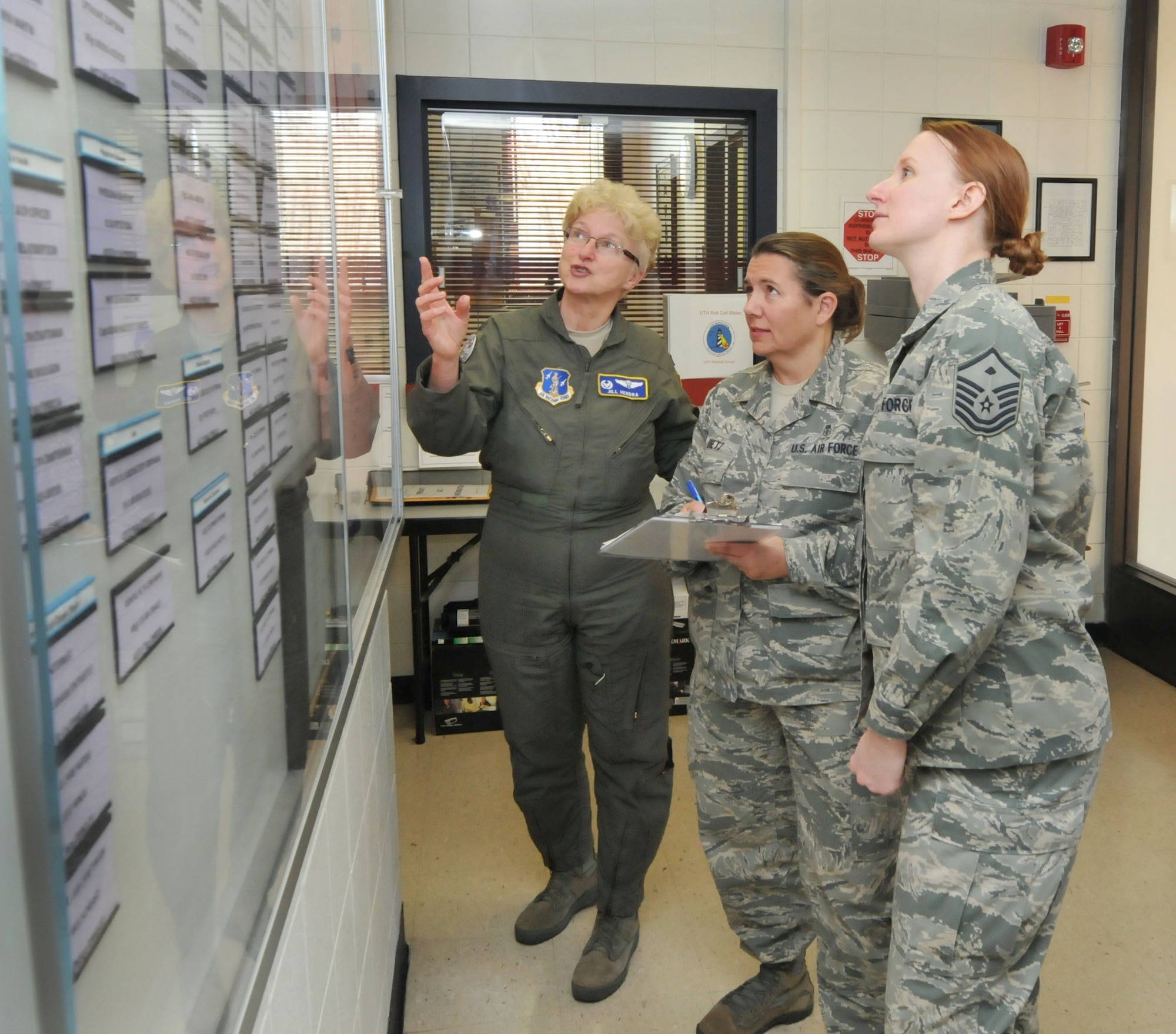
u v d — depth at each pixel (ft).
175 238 1.98
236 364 2.50
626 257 6.46
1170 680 12.42
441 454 6.42
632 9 11.66
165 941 1.86
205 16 2.22
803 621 5.60
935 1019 4.25
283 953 2.98
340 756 4.38
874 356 12.03
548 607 6.66
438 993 7.02
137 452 1.74
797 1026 6.61
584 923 7.88
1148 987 6.93
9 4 1.25
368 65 6.79
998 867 4.18
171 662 1.92
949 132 4.50
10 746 1.26
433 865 8.78
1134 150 12.72
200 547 2.14
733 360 11.94
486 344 6.64
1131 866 8.49
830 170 12.27
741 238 12.55
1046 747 4.17
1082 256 12.97
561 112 11.94
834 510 5.69
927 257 4.58
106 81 1.61
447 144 11.83
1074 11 12.51
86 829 1.48
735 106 12.00
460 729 11.65
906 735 4.18
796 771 5.78
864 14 12.05
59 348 1.41
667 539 5.12
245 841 2.50
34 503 1.27
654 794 7.17
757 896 6.42
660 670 7.00
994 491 3.94
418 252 11.78
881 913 5.54
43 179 1.35
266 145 2.91
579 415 6.56
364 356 5.92
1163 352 12.66
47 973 1.31
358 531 5.27
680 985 7.09
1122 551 13.52
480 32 11.46
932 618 4.00
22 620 1.26
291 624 3.18
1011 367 4.01
